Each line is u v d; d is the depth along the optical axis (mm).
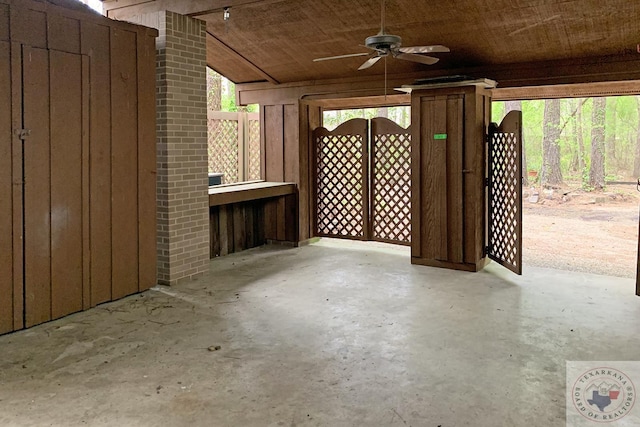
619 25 4699
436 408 2662
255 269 5855
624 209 11859
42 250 3973
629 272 5754
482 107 5672
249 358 3311
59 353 3398
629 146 17594
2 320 3730
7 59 3666
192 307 4406
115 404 2701
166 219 5066
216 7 4945
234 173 8586
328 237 7508
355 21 5465
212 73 14469
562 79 5410
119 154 4574
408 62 6039
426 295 4773
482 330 3832
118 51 4500
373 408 2662
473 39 5332
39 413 2602
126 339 3652
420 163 5902
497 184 5738
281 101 7207
